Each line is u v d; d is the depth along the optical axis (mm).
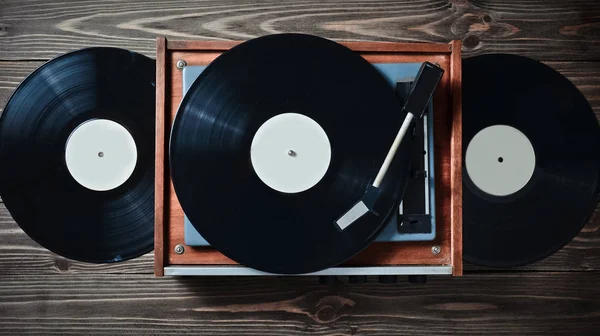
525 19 1072
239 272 778
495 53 1023
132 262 1021
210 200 755
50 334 1007
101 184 881
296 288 1023
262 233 762
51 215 877
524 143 921
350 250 767
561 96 934
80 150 882
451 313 1028
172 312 1015
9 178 877
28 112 883
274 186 771
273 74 773
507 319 1031
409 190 797
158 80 790
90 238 881
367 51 820
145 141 887
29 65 1032
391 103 776
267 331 1016
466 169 910
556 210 918
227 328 1014
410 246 814
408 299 1030
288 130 775
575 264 1043
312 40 776
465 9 1069
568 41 1071
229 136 765
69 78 888
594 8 1069
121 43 1038
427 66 739
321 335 1018
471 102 921
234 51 764
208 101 760
